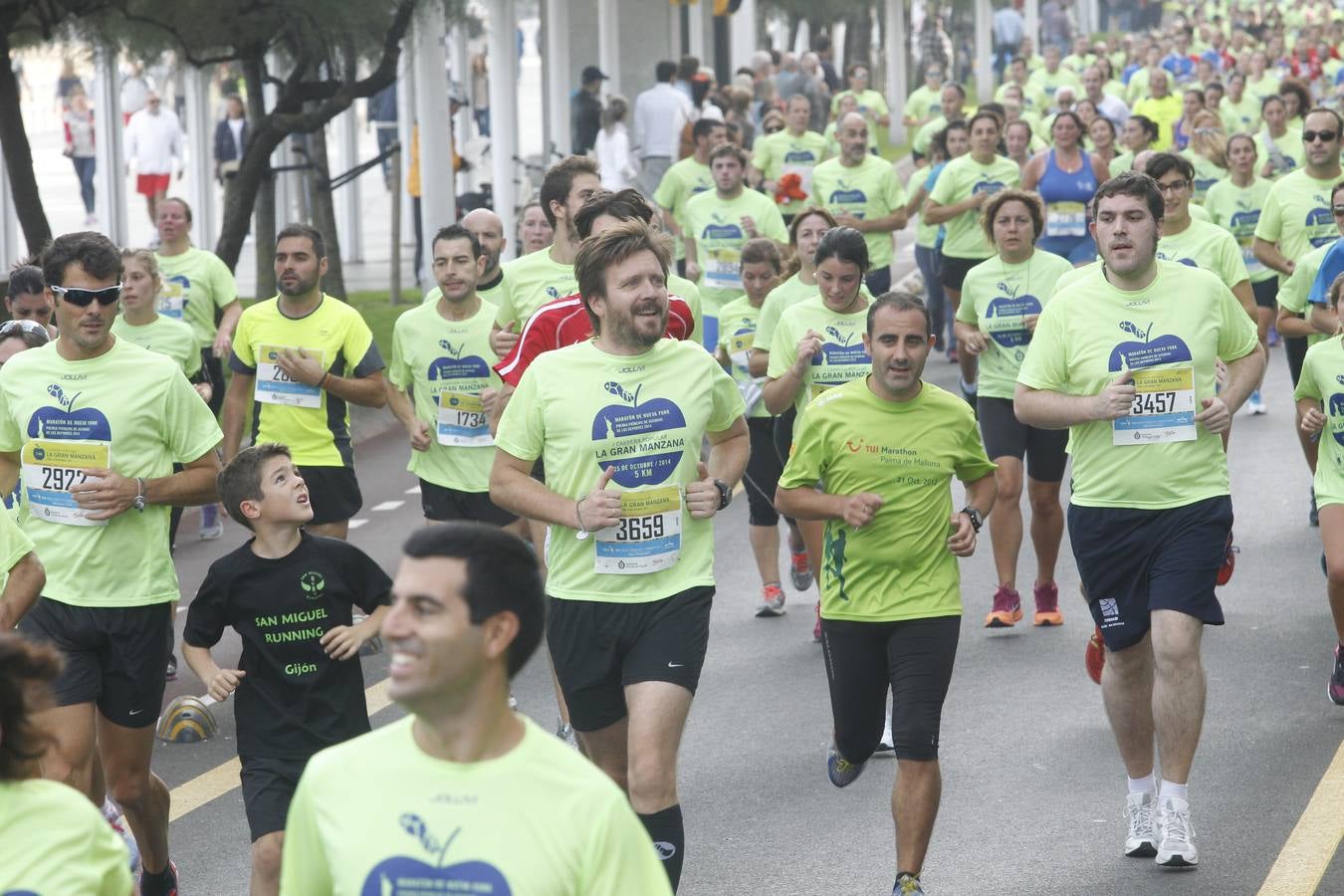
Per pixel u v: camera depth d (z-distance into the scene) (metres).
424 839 3.61
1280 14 69.38
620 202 7.72
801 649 10.71
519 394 6.61
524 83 67.00
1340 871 7.00
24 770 3.83
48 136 48.84
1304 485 14.40
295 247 10.50
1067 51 70.94
